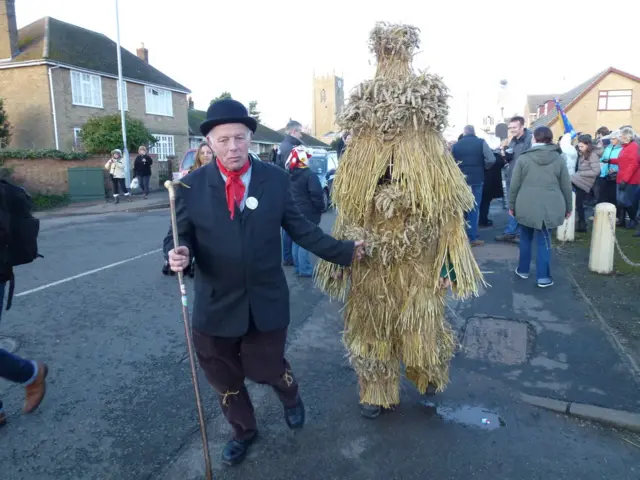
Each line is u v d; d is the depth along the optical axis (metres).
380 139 2.88
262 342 2.75
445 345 3.21
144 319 5.21
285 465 2.88
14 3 22.56
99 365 4.18
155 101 28.78
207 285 2.63
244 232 2.57
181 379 3.94
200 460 2.95
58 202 18.00
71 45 24.80
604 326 4.58
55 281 6.62
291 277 6.82
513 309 5.10
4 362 3.15
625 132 8.70
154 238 10.01
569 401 3.42
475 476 2.76
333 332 4.84
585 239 8.28
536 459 2.89
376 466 2.85
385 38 2.88
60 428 3.29
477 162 7.78
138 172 18.98
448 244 2.94
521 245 6.02
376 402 3.22
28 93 22.45
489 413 3.35
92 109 24.38
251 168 2.67
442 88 2.81
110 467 2.90
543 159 5.46
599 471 2.79
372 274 2.99
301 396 3.63
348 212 3.01
